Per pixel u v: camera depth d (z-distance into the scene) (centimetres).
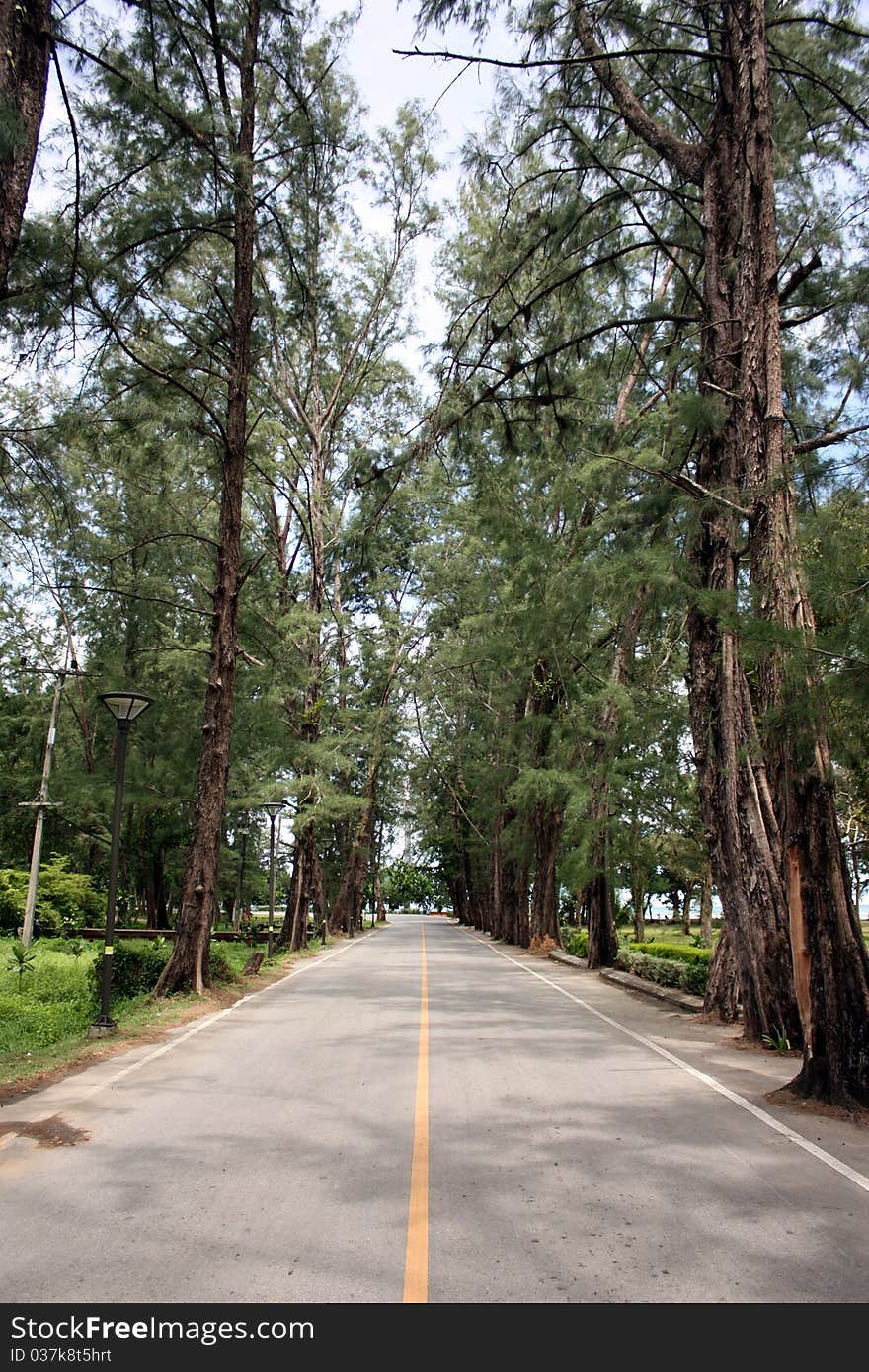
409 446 1390
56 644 3284
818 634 736
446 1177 577
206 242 1875
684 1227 492
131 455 1748
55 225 1170
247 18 1600
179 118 1345
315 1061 975
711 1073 937
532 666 2498
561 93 1306
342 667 3209
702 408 1129
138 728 2834
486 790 3794
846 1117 743
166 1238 473
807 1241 474
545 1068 947
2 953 2450
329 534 2911
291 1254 453
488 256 1460
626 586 1377
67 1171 590
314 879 3672
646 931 4988
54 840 3916
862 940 813
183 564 2752
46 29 867
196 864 1630
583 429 1549
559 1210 517
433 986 1828
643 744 2028
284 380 2831
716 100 1322
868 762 843
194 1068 938
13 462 1171
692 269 1762
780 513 884
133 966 1630
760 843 1171
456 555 3444
